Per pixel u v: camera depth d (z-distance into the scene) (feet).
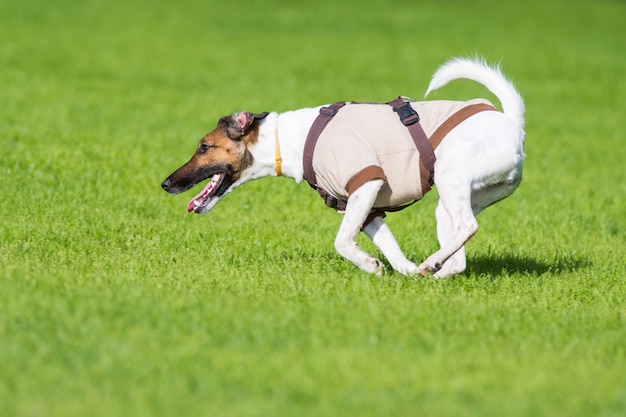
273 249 43.21
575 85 115.65
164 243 42.73
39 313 30.12
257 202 54.03
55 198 50.60
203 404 24.47
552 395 25.48
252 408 24.25
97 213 48.49
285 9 173.37
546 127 88.79
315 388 25.53
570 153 76.54
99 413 23.85
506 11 190.90
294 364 26.99
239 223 48.55
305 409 24.32
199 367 26.66
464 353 28.40
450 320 31.35
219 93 97.25
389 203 36.19
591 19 188.75
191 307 31.48
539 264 41.98
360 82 109.40
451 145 34.86
